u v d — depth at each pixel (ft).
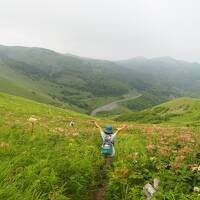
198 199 32.63
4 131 59.06
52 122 110.32
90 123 129.39
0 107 161.79
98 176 45.47
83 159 47.57
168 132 88.02
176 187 37.09
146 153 54.39
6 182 30.12
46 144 55.16
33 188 32.09
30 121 86.84
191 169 42.55
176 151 53.42
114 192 39.63
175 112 612.70
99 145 65.82
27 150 46.50
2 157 40.78
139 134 87.35
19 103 250.37
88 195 39.14
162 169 43.83
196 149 53.42
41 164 39.81
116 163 48.32
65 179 39.73
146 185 38.93
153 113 648.38
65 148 54.19
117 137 76.64
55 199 31.78
